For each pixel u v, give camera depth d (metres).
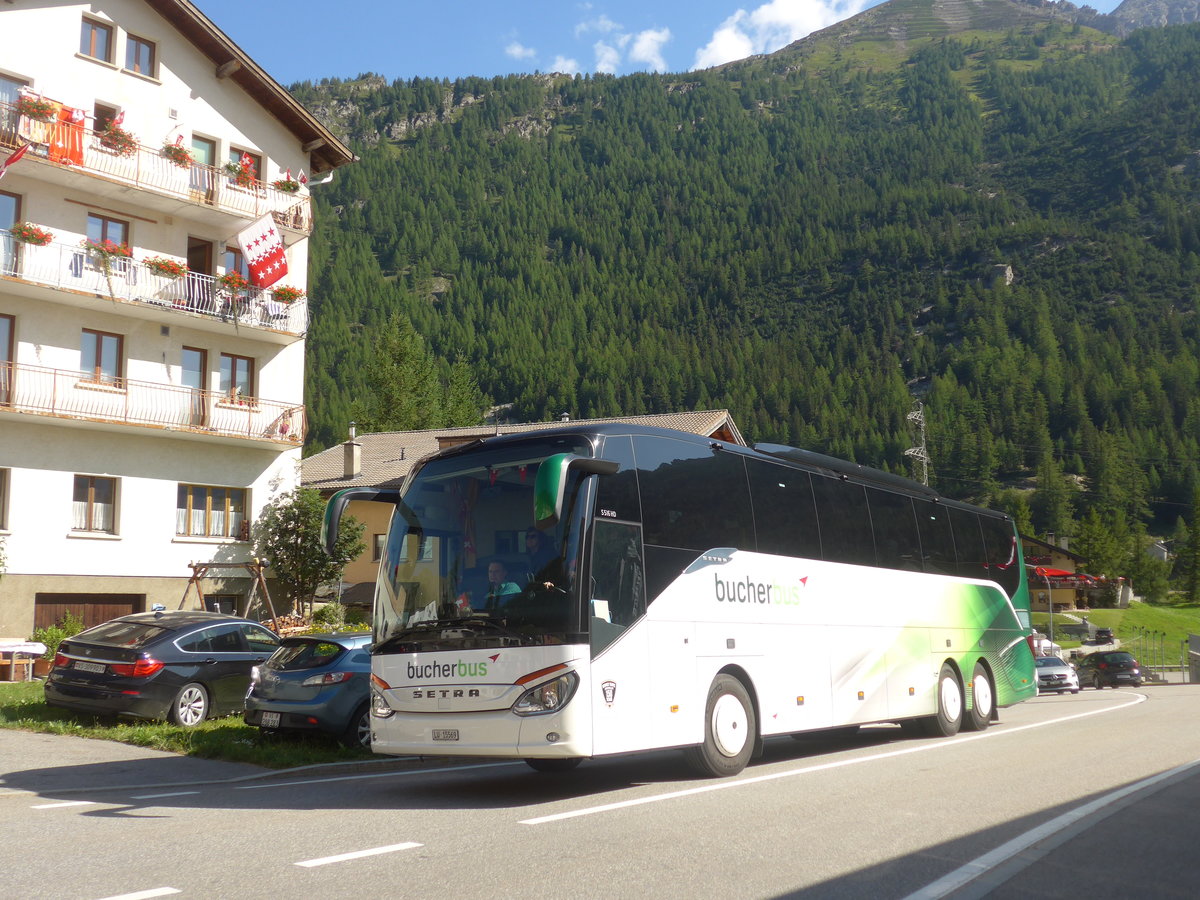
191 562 32.84
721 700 11.42
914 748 14.33
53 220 30.67
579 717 9.46
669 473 11.27
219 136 34.94
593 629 9.73
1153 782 10.38
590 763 13.56
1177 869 6.77
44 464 29.98
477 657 9.76
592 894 5.93
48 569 29.75
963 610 17.64
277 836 7.76
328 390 173.75
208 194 33.69
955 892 6.07
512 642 9.66
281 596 35.41
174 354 33.19
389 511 47.41
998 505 175.38
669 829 7.97
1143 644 85.50
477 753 9.64
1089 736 15.88
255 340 35.19
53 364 30.41
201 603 32.44
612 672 9.87
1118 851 7.27
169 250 33.41
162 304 31.89
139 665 15.38
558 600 9.65
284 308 35.03
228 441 33.69
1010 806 9.04
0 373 29.06
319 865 6.70
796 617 12.98
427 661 10.02
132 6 32.84
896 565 15.76
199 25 33.66
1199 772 11.26
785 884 6.21
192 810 9.18
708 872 6.50
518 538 10.00
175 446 32.91
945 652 16.78
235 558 34.00
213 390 33.88
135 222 32.66
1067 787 10.19
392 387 79.00
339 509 10.27
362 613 38.00
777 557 12.84
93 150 30.86
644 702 10.23
